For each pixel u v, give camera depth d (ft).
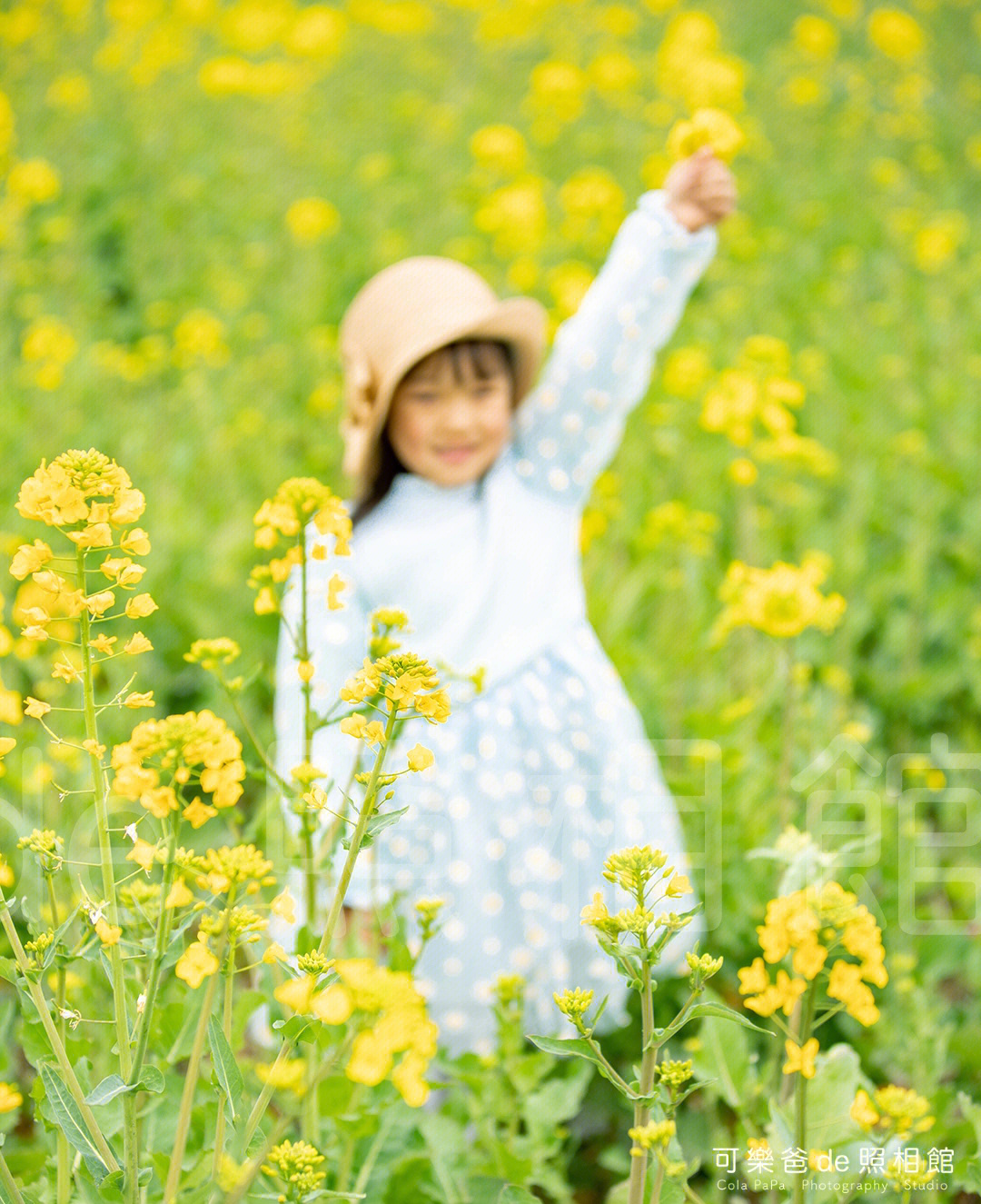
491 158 16.26
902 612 10.53
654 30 28.94
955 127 23.95
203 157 19.90
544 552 6.73
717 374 13.75
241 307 15.38
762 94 24.12
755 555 9.62
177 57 22.54
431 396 6.41
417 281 6.60
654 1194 3.26
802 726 8.55
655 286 6.66
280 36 24.70
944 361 14.25
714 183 6.57
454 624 6.32
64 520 3.04
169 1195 3.15
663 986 6.48
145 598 3.12
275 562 4.00
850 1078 4.07
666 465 12.17
